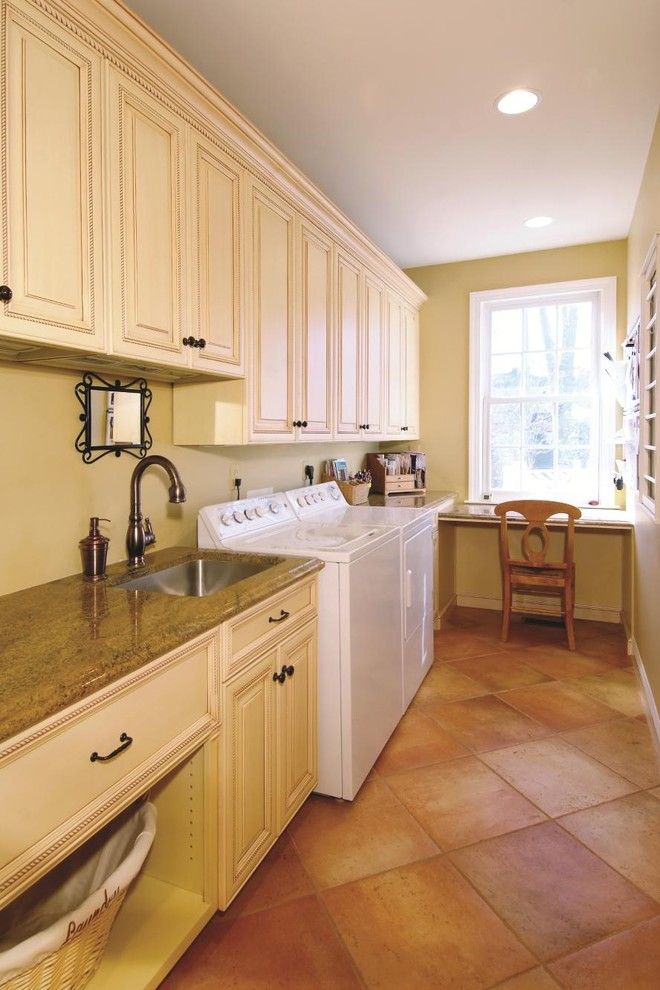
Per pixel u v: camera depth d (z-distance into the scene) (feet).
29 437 5.22
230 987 4.42
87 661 3.57
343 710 6.56
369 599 7.10
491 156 8.70
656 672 8.16
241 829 5.05
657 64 6.59
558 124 7.84
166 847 4.92
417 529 9.37
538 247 12.94
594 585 13.35
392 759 7.58
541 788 6.91
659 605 7.97
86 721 3.39
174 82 5.19
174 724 4.17
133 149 4.82
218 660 4.65
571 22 5.89
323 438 8.77
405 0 5.53
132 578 5.70
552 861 5.72
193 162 5.59
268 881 5.49
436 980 4.48
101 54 4.45
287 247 7.54
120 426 6.22
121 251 4.71
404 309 12.89
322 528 8.16
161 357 5.20
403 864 5.70
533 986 4.42
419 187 9.73
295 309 7.78
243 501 7.75
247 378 6.65
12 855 2.95
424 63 6.50
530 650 11.50
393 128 7.88
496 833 6.13
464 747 7.85
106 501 6.09
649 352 8.49
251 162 6.58
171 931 4.58
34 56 3.91
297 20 5.79
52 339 4.09
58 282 4.12
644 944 4.77
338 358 9.27
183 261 5.47
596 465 13.19
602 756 7.60
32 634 4.07
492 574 14.30
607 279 12.60
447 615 13.76
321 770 6.72
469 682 9.98
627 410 11.32
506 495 13.99
